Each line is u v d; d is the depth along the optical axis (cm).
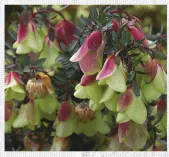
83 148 81
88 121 74
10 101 75
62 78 76
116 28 68
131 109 66
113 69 65
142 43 67
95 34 67
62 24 77
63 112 74
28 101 74
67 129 74
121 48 66
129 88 66
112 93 66
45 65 76
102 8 77
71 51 76
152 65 67
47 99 74
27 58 75
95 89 67
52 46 77
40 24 76
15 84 72
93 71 66
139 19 75
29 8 77
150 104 74
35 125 76
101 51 67
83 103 74
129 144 69
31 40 74
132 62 67
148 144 73
